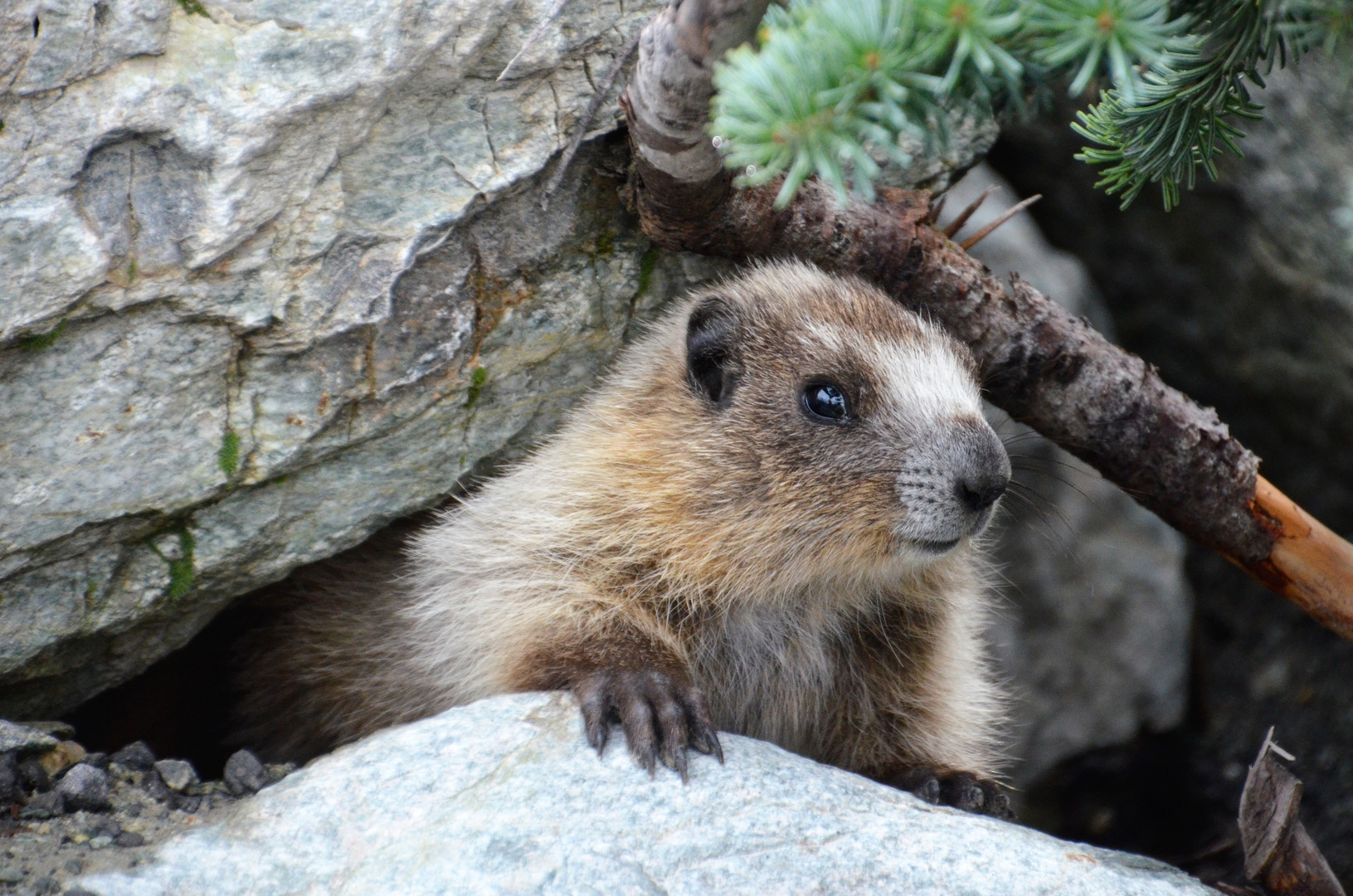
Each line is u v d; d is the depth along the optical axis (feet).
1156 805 37.50
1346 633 25.77
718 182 21.94
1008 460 22.61
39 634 21.31
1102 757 37.19
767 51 13.09
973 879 17.47
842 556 23.20
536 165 22.66
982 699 28.50
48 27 19.03
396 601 26.89
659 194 21.99
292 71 20.39
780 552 23.39
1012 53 13.48
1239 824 22.00
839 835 17.98
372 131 21.42
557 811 17.93
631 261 24.81
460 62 21.71
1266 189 33.30
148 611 22.30
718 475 23.57
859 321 24.03
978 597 29.40
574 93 22.76
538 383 24.82
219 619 28.17
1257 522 25.31
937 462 22.13
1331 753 35.19
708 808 18.26
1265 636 37.83
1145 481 25.52
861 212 24.79
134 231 19.89
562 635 22.85
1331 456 35.24
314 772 19.54
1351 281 32.63
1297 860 21.53
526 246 23.39
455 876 16.90
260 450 21.85
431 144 21.95
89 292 19.72
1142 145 18.30
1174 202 18.65
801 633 25.48
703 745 19.76
